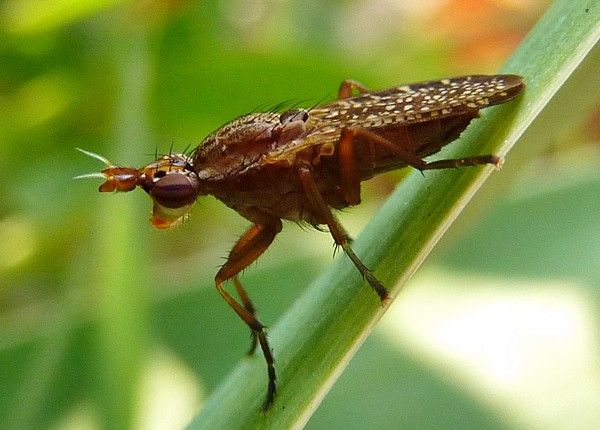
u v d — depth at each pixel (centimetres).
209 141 5
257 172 5
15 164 6
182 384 5
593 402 5
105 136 6
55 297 6
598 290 5
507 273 6
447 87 5
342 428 5
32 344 5
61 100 6
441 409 5
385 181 7
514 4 6
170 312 6
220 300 6
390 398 5
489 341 5
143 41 6
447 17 7
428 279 6
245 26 7
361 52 7
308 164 5
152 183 5
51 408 5
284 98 6
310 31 7
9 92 6
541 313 5
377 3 7
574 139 7
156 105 6
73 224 6
